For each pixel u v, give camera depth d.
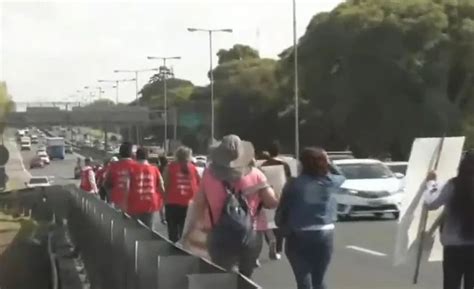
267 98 96.75
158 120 131.12
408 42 63.59
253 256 8.50
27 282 13.58
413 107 63.59
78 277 13.44
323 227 9.03
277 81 95.25
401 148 65.00
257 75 101.56
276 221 9.14
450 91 66.19
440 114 62.88
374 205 25.17
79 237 15.75
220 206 8.36
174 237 15.14
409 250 9.05
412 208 8.95
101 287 10.56
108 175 14.96
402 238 9.06
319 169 9.05
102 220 10.86
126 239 7.58
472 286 8.45
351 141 67.56
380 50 63.66
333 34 66.94
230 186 8.38
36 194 27.92
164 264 5.20
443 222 8.48
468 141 64.06
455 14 65.00
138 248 6.56
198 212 8.49
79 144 187.88
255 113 99.38
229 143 8.41
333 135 70.94
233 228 8.31
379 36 63.78
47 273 13.47
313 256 9.05
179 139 115.88
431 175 8.79
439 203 8.43
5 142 34.62
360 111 65.62
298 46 73.19
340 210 25.61
